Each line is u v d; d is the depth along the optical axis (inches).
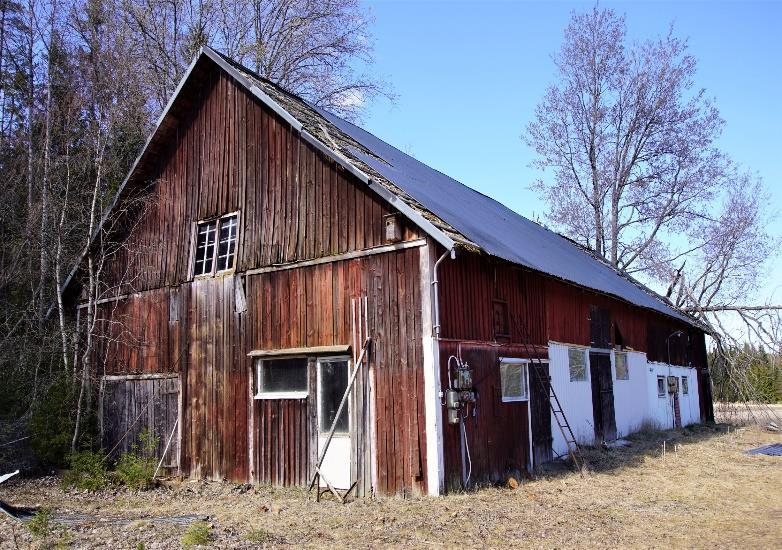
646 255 1398.9
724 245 1371.8
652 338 886.4
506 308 510.3
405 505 383.2
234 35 1048.8
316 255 474.3
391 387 420.8
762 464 569.0
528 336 538.3
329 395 453.7
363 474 424.2
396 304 426.6
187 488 488.4
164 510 406.3
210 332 535.2
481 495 409.1
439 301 418.6
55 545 310.5
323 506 398.0
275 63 1066.7
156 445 557.0
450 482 406.3
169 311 569.9
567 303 631.2
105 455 575.2
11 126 873.5
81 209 692.7
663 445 639.8
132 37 917.2
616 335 754.8
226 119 559.2
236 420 504.7
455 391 414.9
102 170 666.2
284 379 484.1
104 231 620.7
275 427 479.2
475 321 459.8
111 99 746.8
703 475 509.7
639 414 796.0
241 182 537.6
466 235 434.6
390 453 414.6
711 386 1134.4
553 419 559.8
